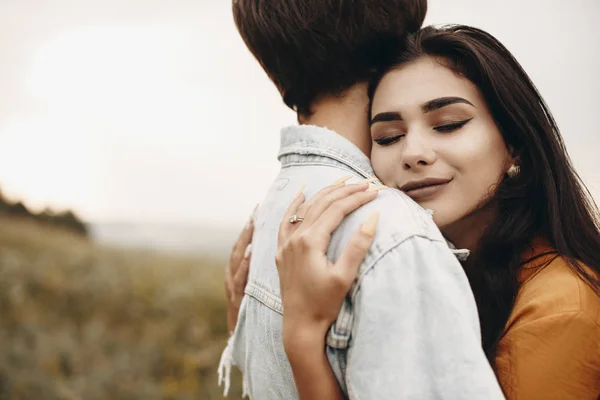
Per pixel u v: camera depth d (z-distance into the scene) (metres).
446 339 1.01
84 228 13.09
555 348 1.16
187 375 5.29
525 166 1.36
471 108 1.25
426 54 1.27
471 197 1.27
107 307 6.20
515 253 1.37
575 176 1.44
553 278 1.25
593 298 1.20
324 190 1.17
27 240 8.34
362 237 1.07
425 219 1.13
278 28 1.28
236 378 5.17
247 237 1.57
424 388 1.00
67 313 6.22
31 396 5.05
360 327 1.04
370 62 1.31
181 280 6.71
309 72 1.30
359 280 1.07
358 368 1.04
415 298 1.03
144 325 5.87
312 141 1.31
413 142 1.24
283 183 1.34
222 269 7.60
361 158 1.30
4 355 5.32
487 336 1.34
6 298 6.09
